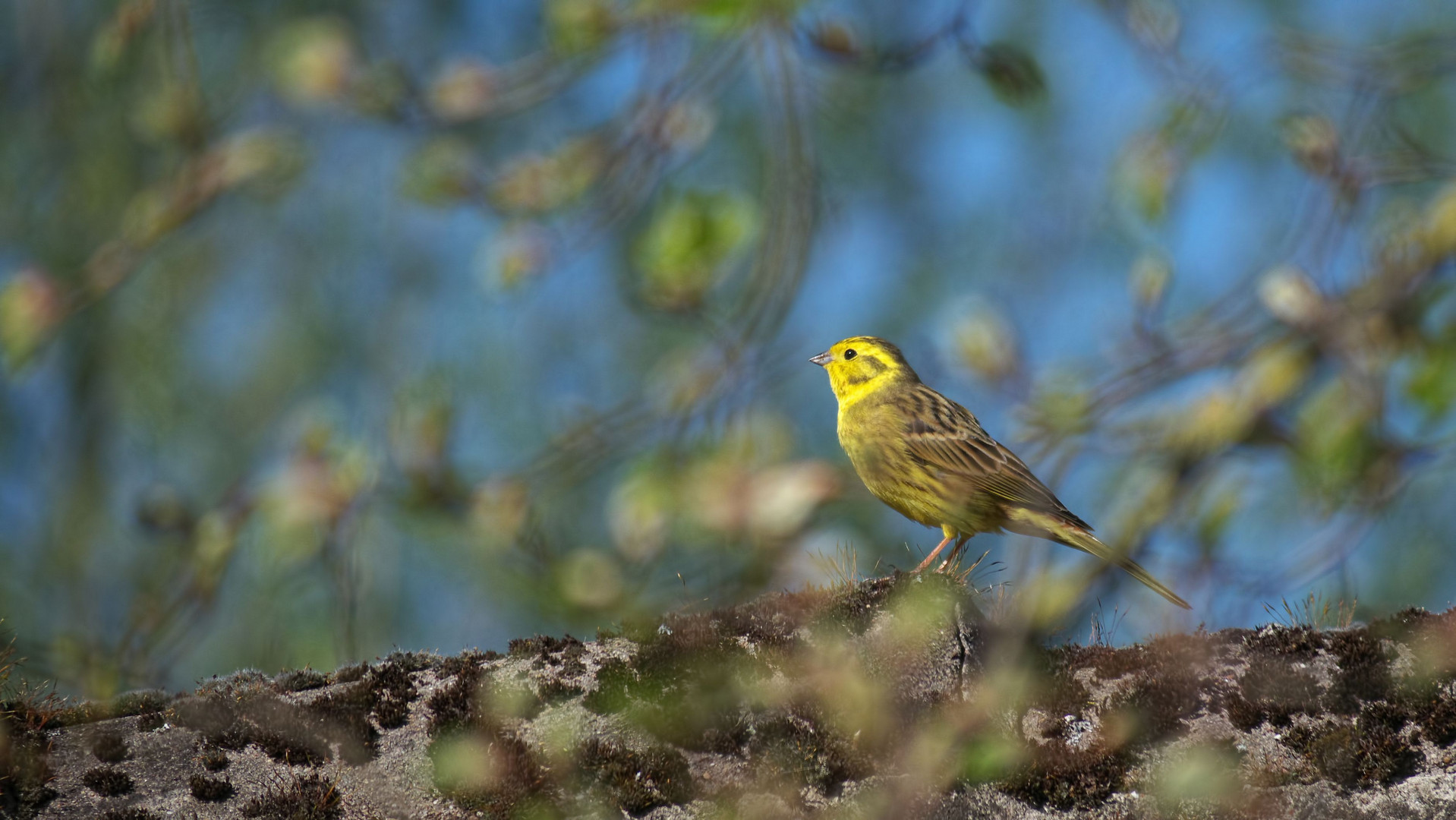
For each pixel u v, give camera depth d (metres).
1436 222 10.78
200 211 13.94
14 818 7.20
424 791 7.49
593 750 7.67
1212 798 7.39
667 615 8.76
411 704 8.03
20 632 17.45
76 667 12.85
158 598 13.43
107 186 18.84
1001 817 7.41
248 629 14.87
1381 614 9.54
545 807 7.39
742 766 7.65
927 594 8.24
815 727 7.79
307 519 12.73
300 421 13.09
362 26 18.64
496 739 7.71
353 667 8.62
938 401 12.16
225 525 13.03
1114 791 7.50
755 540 11.37
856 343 12.57
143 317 19.31
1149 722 7.79
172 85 14.22
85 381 18.97
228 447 18.94
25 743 7.61
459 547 15.51
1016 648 7.68
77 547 18.27
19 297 13.82
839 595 8.43
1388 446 10.64
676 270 11.27
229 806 7.35
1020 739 7.72
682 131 12.74
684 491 11.48
